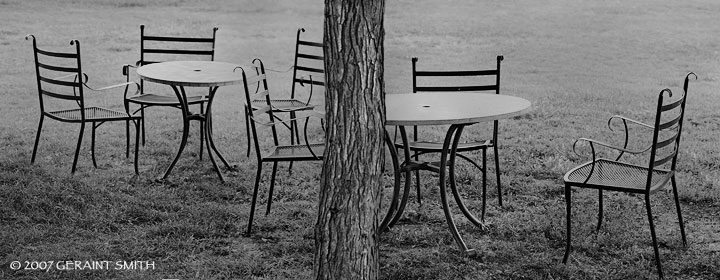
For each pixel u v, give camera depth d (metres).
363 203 3.65
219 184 5.91
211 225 4.98
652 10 15.59
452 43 13.26
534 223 5.05
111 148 6.89
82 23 14.09
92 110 6.41
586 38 13.42
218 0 16.42
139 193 5.62
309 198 5.65
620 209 5.33
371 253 3.72
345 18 3.49
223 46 12.77
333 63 3.54
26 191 5.44
